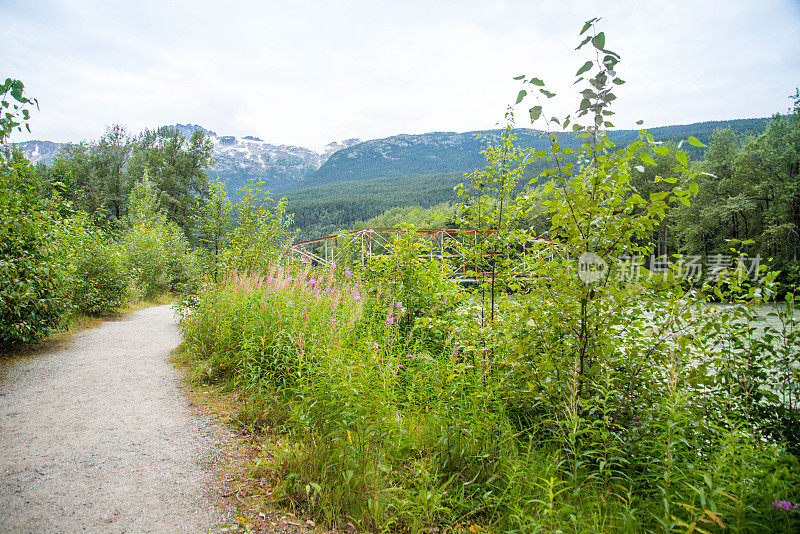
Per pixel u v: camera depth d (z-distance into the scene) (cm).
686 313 343
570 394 343
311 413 382
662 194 298
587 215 333
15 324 695
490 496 295
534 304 379
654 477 292
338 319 541
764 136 3419
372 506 283
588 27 294
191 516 278
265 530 265
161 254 2147
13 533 251
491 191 514
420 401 430
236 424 441
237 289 716
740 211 3362
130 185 4388
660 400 335
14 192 688
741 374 344
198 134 4591
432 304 655
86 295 1216
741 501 229
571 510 262
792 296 341
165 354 795
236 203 1172
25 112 472
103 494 301
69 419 445
